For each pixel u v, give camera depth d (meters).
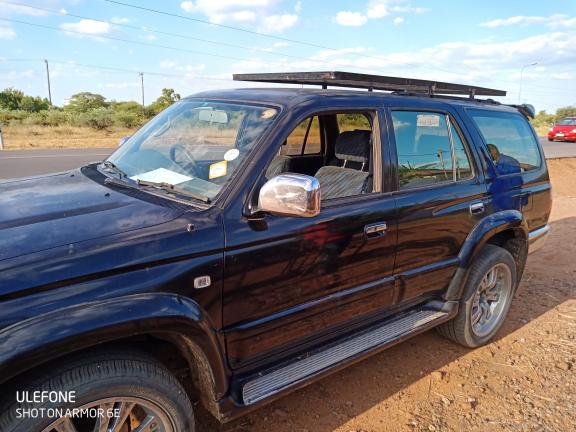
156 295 1.99
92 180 2.77
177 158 2.72
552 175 17.02
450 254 3.47
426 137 3.33
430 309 3.50
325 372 2.67
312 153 4.02
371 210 2.83
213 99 3.09
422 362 3.70
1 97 48.44
